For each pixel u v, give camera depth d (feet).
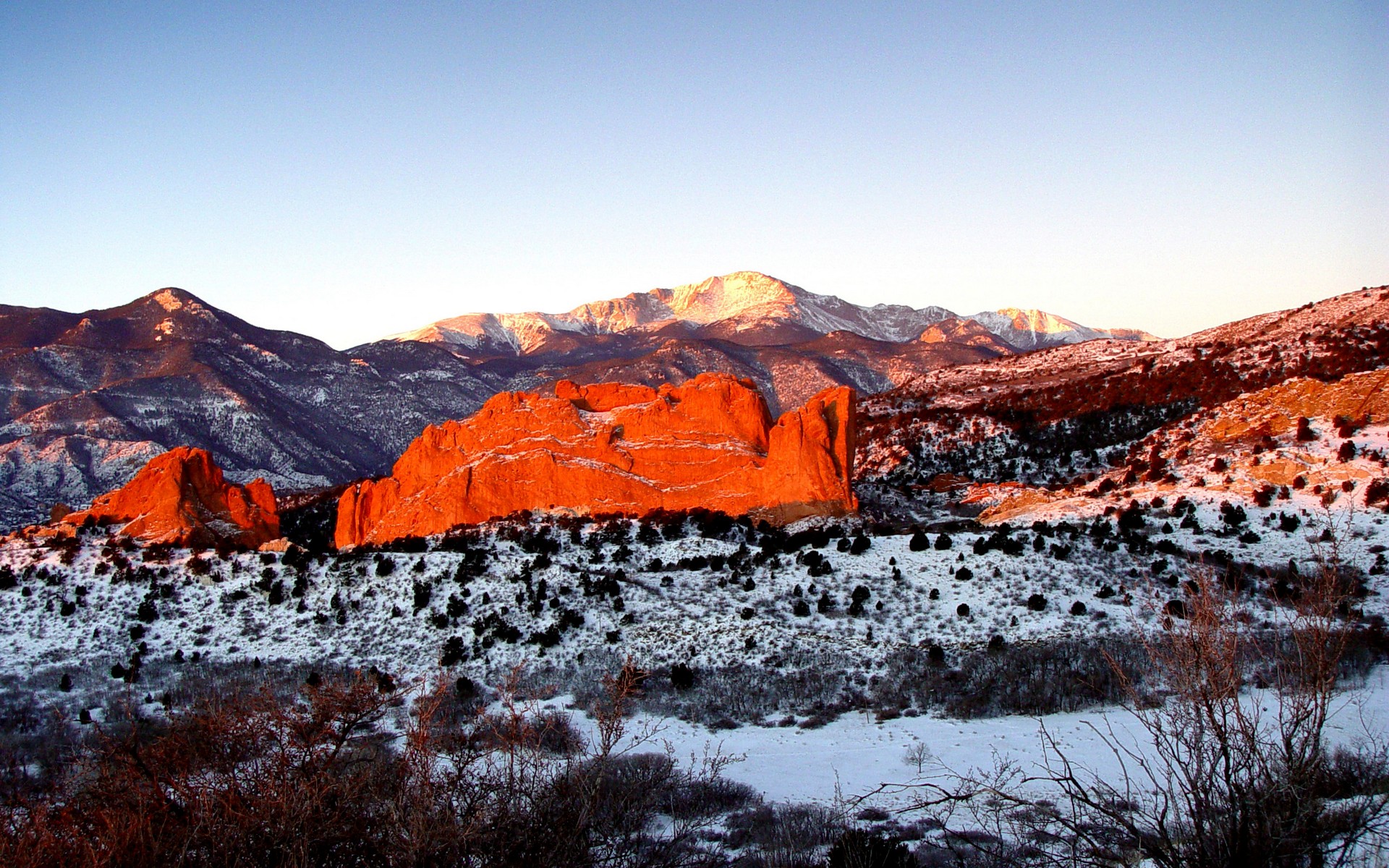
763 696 130.52
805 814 80.48
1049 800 81.20
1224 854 38.06
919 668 136.87
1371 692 101.65
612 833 49.73
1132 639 133.49
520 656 148.66
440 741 56.59
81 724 114.93
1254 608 136.36
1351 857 39.58
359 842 42.04
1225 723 40.19
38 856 38.65
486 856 42.60
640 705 128.67
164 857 39.63
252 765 45.75
